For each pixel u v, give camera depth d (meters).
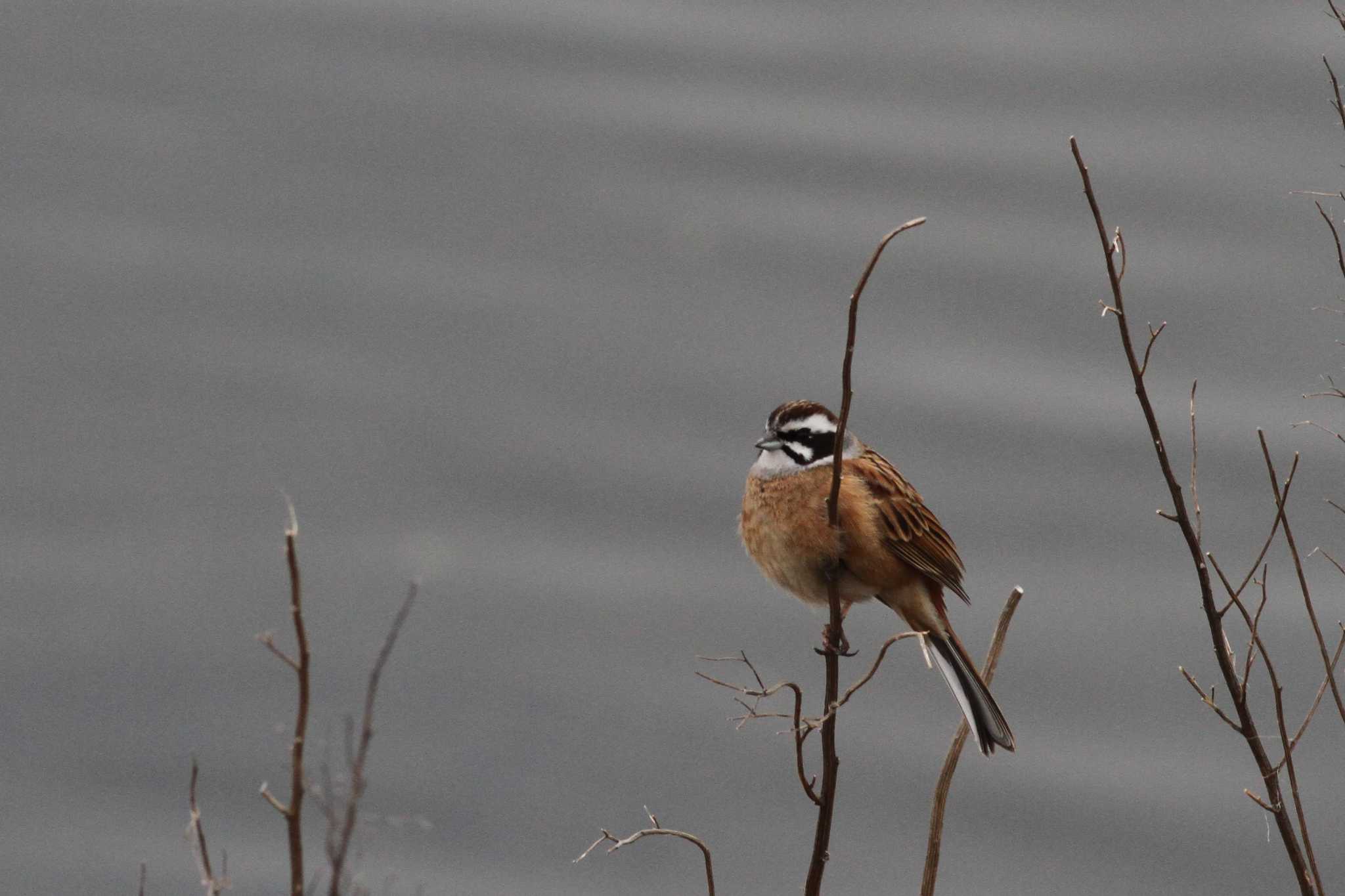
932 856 9.02
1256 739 8.27
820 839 8.66
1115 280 8.40
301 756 5.79
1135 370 8.43
